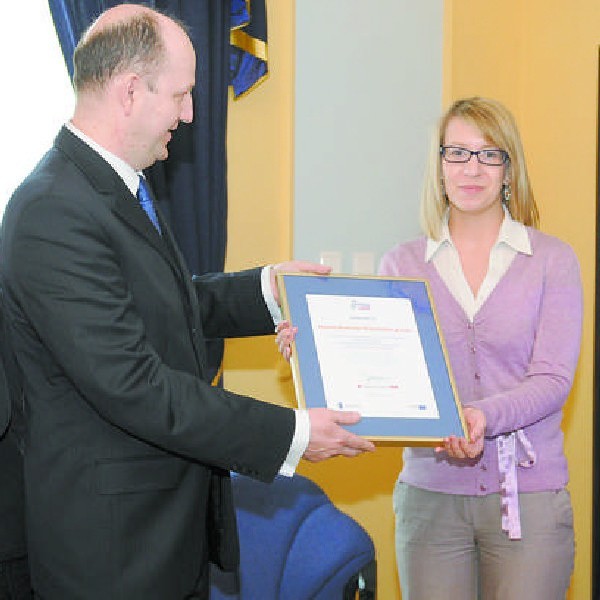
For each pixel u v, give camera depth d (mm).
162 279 1953
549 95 4070
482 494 2391
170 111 2018
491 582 2422
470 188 2443
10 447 1984
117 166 1996
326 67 3826
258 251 3801
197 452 1891
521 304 2420
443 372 2291
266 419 1956
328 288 2359
